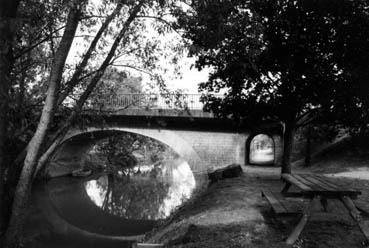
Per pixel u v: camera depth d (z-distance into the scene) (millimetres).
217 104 15516
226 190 12359
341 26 12922
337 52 13203
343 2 12531
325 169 17828
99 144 42938
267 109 14547
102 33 10070
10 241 7258
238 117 15586
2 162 6906
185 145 25047
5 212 7586
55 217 20625
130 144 43438
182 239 7285
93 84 9508
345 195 5852
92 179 37250
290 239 6008
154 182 35750
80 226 19234
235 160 24078
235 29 9328
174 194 29031
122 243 16031
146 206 24766
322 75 13352
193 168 24797
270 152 46125
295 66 13586
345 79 12938
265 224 7477
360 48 12961
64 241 16156
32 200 24047
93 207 24328
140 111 25094
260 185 13477
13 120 10398
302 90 13797
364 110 13477
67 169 35625
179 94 11234
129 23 9227
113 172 42406
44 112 7719
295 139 23906
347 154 19828
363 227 5707
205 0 8547
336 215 7867
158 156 52688
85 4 7684
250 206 9367
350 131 15094
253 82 14391
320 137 16531
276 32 13430
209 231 7281
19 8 9031
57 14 9812
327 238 6309
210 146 24578
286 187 8000
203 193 14930
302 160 22766
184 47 9734
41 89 11930
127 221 20719
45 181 30906
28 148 7801
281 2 13055
